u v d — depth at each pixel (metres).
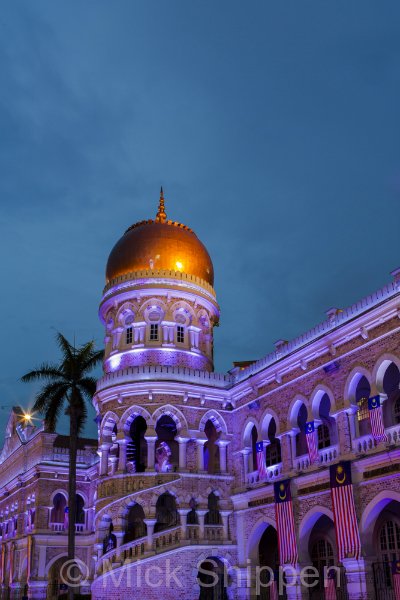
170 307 44.41
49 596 52.03
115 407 40.69
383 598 29.08
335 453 32.53
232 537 39.00
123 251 46.84
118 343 44.38
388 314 30.41
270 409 38.16
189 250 47.34
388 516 32.06
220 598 38.81
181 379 40.97
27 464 59.25
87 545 54.47
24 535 55.38
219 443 41.06
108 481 39.22
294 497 34.78
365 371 31.25
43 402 40.66
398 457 28.58
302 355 35.66
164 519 42.22
